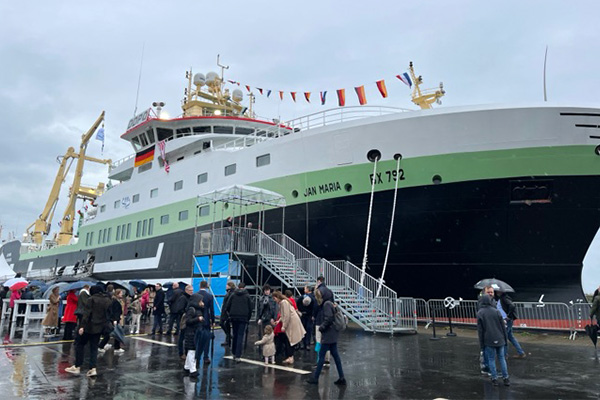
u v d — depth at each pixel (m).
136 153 28.11
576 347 11.21
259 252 17.17
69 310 12.26
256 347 11.20
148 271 24.19
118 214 28.61
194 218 22.12
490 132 14.41
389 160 15.67
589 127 13.87
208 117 24.95
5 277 44.72
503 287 10.31
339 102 17.52
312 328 11.11
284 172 18.20
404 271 16.22
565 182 14.27
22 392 6.54
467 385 7.18
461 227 15.22
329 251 17.27
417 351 10.55
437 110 15.03
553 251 15.16
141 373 8.04
